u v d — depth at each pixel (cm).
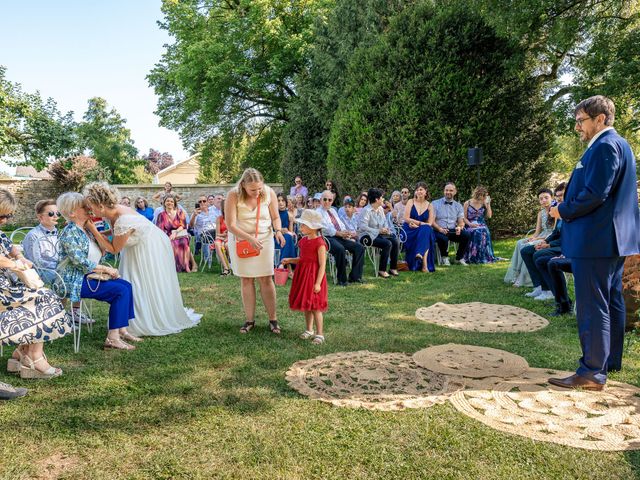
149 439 246
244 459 227
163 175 4172
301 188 1353
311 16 1839
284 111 2211
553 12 1003
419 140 1034
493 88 1035
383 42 1088
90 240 398
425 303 558
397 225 855
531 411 274
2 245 309
